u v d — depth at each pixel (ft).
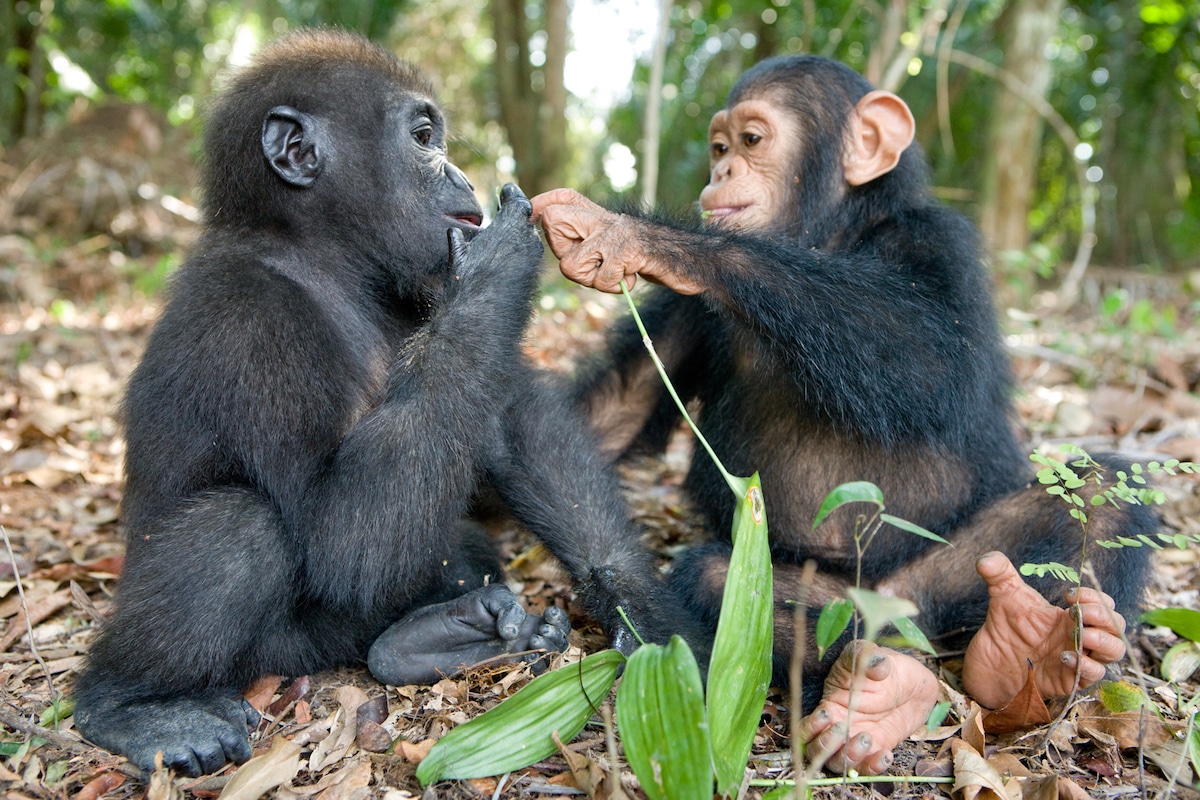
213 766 3.51
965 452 4.08
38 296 9.47
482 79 19.70
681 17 15.11
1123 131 16.26
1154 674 3.97
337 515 3.62
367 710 3.68
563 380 4.48
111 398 6.17
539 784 3.42
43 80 15.88
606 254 3.81
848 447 4.06
